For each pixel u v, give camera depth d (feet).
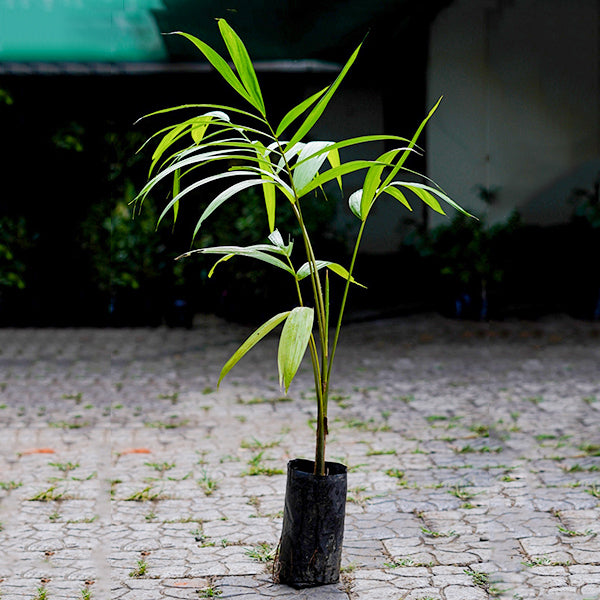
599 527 9.84
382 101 23.29
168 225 25.34
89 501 10.92
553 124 24.79
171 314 25.67
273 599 7.79
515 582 8.17
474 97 24.25
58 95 25.31
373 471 12.33
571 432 14.48
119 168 25.58
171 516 10.34
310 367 20.75
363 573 8.48
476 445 13.75
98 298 26.32
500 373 19.43
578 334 23.68
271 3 22.47
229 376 19.81
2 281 25.85
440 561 8.81
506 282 25.03
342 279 24.30
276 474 12.21
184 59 23.94
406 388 18.22
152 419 15.74
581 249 24.95
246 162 24.53
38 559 8.86
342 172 7.46
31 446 13.80
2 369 20.47
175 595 7.89
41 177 25.73
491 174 24.67
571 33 24.35
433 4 23.39
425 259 24.57
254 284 24.70
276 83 23.11
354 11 22.76
